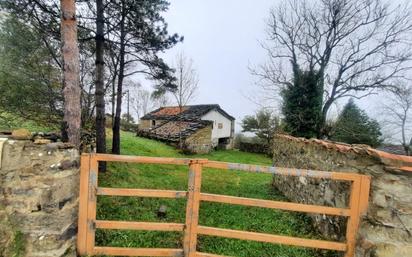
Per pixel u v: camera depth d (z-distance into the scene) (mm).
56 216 2674
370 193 2893
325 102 14852
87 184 2922
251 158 18984
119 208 4641
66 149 2791
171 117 24094
